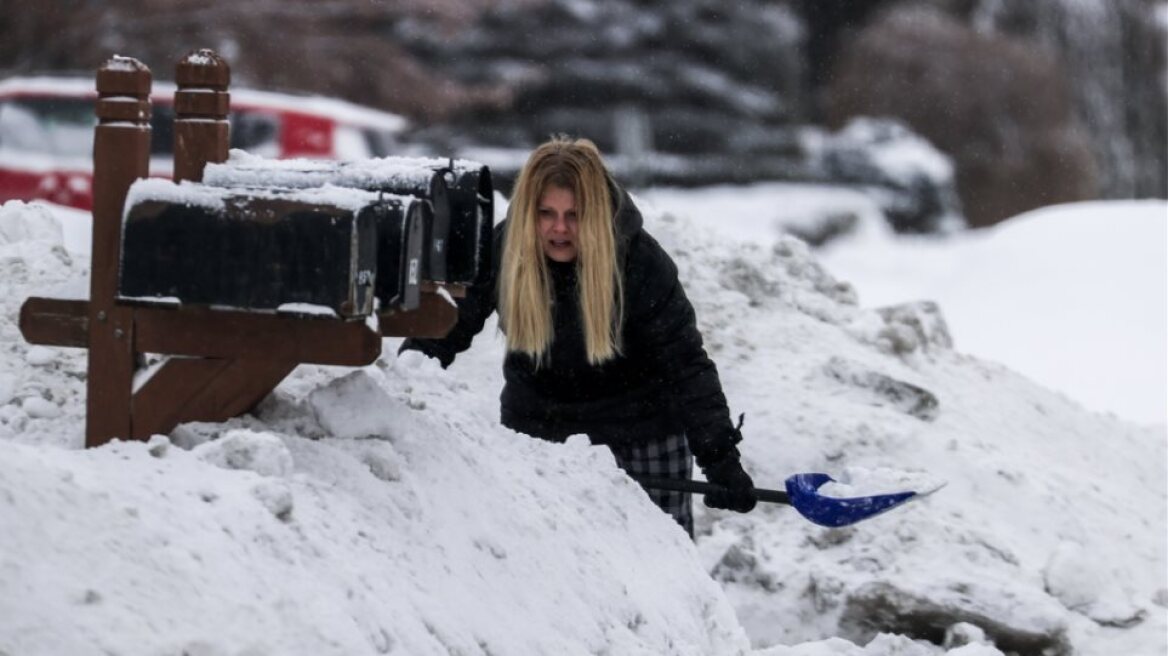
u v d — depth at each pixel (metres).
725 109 93.00
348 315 10.51
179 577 9.14
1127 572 20.34
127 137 10.97
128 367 11.16
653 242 15.05
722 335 22.97
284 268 10.54
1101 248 47.75
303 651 9.21
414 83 73.56
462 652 10.43
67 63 67.25
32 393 13.93
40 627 8.37
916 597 18.17
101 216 11.03
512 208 14.70
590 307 14.51
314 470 11.20
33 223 18.28
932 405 22.34
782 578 19.09
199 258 10.64
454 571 11.23
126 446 10.64
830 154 97.31
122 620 8.66
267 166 11.55
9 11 66.50
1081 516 21.33
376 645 9.75
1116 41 121.31
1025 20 118.56
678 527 15.01
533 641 11.24
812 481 14.99
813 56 114.75
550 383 15.79
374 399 12.02
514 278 14.73
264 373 11.24
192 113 11.29
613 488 14.60
